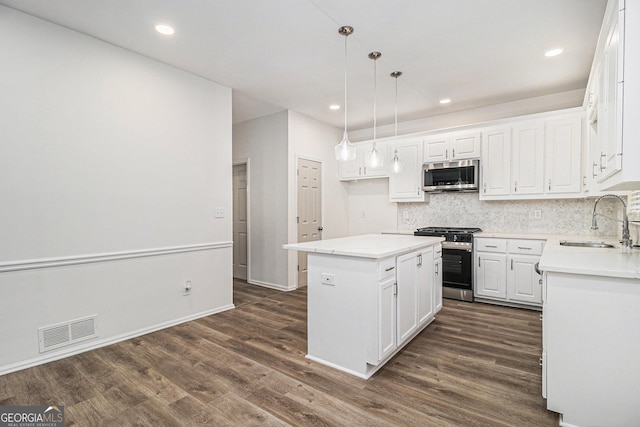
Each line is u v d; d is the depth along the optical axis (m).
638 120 1.48
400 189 4.87
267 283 4.90
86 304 2.68
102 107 2.76
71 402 1.95
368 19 2.44
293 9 2.32
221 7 2.29
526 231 4.18
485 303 4.00
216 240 3.66
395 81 3.60
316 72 3.39
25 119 2.36
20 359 2.35
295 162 4.74
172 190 3.25
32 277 2.41
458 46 2.84
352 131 5.83
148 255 3.06
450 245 4.15
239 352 2.64
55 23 2.49
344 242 2.85
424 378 2.22
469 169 4.18
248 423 1.76
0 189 2.26
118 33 2.64
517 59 3.08
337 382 2.18
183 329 3.15
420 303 2.91
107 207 2.79
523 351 2.63
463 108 4.57
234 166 5.46
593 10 2.29
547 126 3.73
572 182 3.58
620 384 1.62
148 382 2.18
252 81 3.62
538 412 1.85
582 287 1.69
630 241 2.41
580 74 3.41
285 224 4.66
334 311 2.40
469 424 1.75
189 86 3.39
